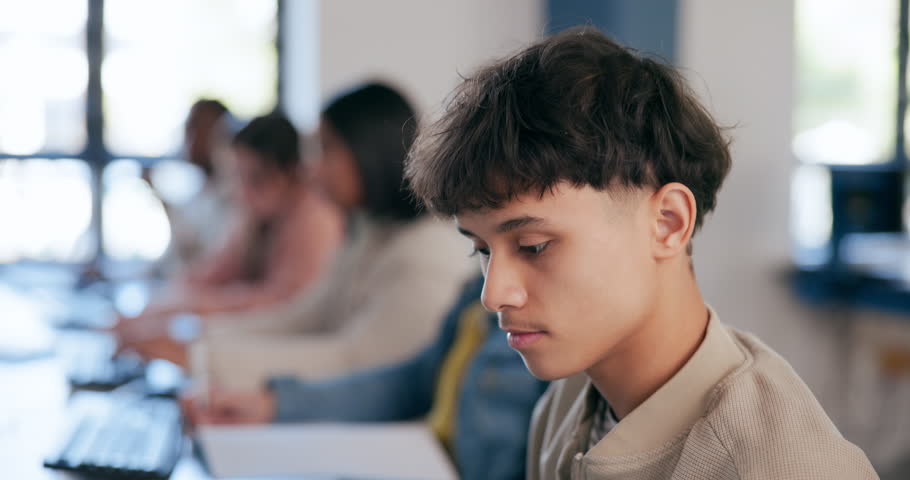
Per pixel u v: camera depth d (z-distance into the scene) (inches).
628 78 27.9
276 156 103.7
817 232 147.7
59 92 181.8
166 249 138.6
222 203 132.4
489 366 53.7
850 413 139.3
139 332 82.0
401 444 55.7
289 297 102.1
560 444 35.6
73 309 103.7
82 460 47.9
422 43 172.2
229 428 58.2
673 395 28.8
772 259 140.4
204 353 74.2
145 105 185.3
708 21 132.3
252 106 189.3
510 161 26.0
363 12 170.7
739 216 138.2
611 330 27.4
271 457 51.7
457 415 54.7
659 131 27.6
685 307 29.3
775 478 25.0
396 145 75.7
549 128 26.2
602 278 26.8
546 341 27.6
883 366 135.6
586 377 36.8
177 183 182.5
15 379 71.3
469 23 172.6
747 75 134.5
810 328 142.1
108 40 183.2
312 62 173.3
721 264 138.5
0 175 178.4
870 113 155.6
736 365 29.2
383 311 74.4
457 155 27.3
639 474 28.9
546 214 26.4
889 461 127.2
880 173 140.7
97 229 182.2
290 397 65.7
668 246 28.0
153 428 55.1
